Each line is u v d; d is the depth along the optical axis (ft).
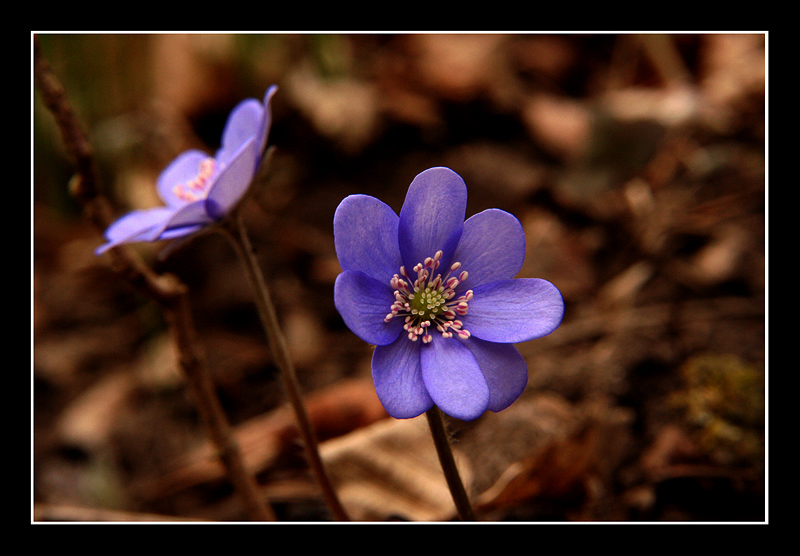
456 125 1.36
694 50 1.38
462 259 0.72
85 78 1.22
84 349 1.10
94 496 0.91
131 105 1.29
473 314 0.72
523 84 1.44
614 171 1.20
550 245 1.11
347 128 1.33
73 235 1.28
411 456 0.83
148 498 0.91
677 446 0.86
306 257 1.14
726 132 1.26
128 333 1.13
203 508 0.90
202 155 0.81
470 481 0.83
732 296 0.97
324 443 0.90
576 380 0.91
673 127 1.19
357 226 0.70
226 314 1.09
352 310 0.69
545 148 1.30
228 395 0.98
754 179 1.14
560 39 1.52
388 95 1.40
